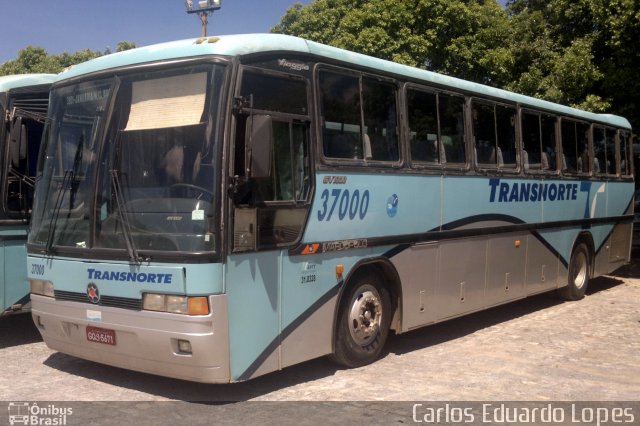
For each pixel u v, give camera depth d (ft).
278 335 20.13
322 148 21.86
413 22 60.75
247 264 18.99
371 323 24.48
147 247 18.67
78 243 20.24
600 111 51.98
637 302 40.86
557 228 37.76
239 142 18.88
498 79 60.44
